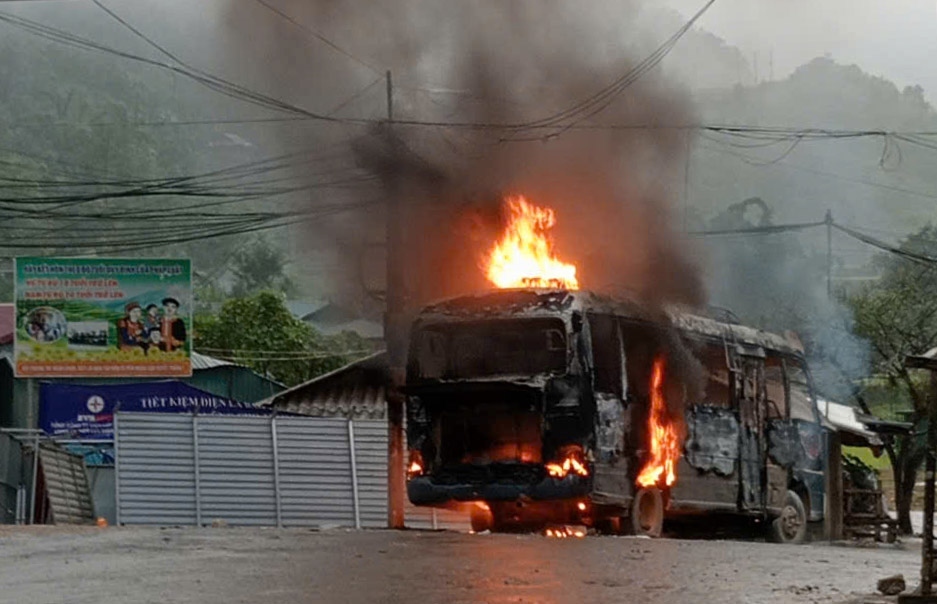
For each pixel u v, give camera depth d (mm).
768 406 30109
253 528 24734
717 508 27938
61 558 18438
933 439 13961
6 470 36969
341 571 16609
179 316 46875
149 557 18484
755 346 29750
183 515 35281
